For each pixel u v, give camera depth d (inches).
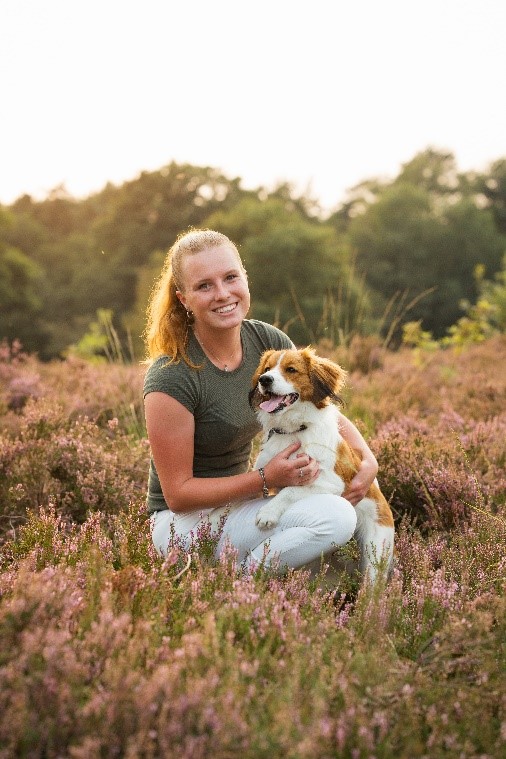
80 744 88.0
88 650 101.8
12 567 138.6
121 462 211.8
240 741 86.6
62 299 2396.7
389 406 297.7
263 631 111.4
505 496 201.8
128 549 144.3
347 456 169.3
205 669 100.3
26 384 331.6
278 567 145.2
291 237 1727.4
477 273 753.0
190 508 155.5
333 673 102.1
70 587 117.9
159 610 116.2
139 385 319.3
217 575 133.3
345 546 159.3
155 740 88.4
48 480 201.2
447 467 211.9
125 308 2365.9
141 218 2561.5
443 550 159.8
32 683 91.5
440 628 124.5
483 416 297.0
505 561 145.3
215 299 154.1
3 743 86.7
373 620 122.5
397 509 203.6
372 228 2689.5
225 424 159.3
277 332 183.0
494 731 99.7
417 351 472.7
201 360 158.1
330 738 90.2
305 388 165.3
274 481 156.3
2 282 2144.4
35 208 3353.8
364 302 415.2
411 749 91.4
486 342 566.9
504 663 114.0
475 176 3484.3
